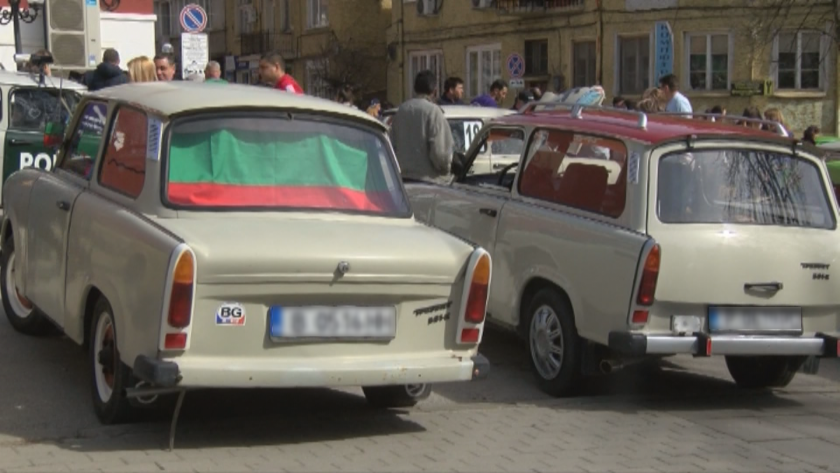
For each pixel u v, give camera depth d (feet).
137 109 22.79
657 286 23.79
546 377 26.53
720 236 24.23
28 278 26.32
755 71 94.63
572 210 26.32
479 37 117.29
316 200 21.89
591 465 20.31
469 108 41.96
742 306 24.36
